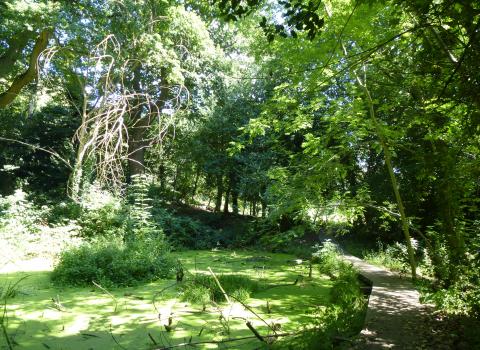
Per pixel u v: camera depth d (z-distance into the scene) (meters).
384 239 13.20
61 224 11.33
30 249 9.79
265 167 14.43
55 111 17.50
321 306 6.38
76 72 12.98
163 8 14.21
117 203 11.64
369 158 12.39
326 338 4.09
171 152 19.28
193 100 16.41
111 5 12.78
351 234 14.41
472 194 6.27
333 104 6.85
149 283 7.88
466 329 4.20
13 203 11.09
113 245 8.69
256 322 5.47
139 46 13.46
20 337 4.72
